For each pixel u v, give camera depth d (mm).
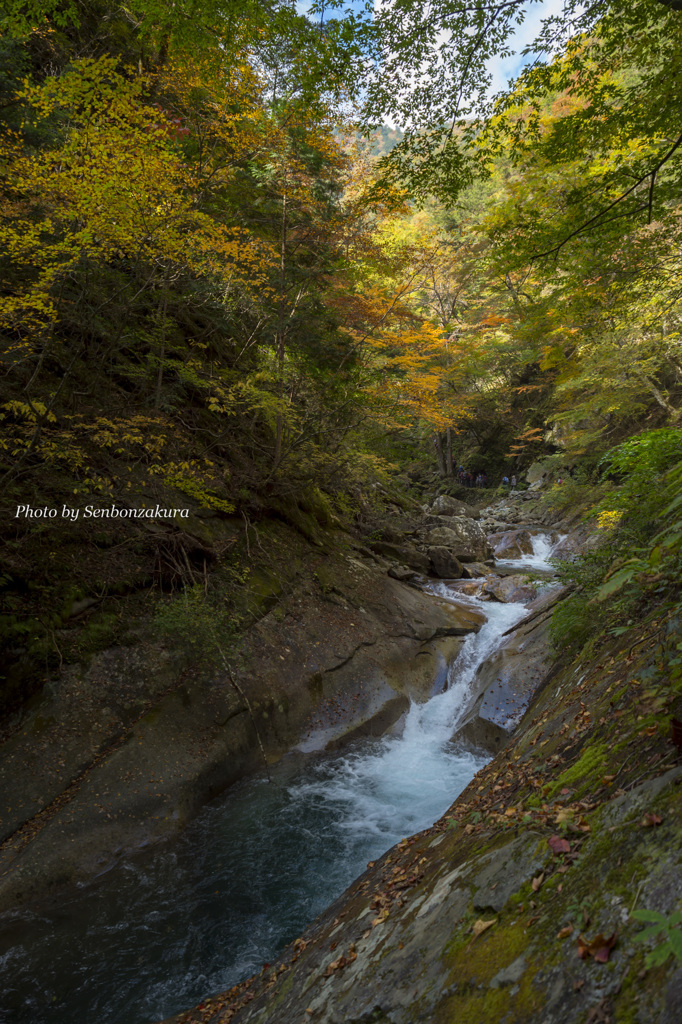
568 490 20781
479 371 23156
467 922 2141
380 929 2648
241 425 10359
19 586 6398
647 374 15172
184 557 7945
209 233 7559
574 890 1827
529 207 7559
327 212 9812
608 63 5750
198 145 9430
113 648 6707
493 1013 1621
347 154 9172
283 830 5789
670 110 5848
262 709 7191
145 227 6402
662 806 1872
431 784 6695
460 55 5258
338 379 10547
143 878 4992
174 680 6863
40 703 5902
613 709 3168
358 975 2340
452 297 25891
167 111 9141
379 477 13914
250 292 10031
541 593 11633
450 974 1922
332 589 9953
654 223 9273
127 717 6250
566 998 1477
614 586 2232
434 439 33219
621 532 5523
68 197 5785
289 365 10297
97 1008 3797
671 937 1189
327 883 5023
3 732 5625
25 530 6664
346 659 8617
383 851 5449
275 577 9211
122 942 4348
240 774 6574
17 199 6566
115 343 8312
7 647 5969
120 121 6172
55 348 7809
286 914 4676
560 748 3398
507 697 7414
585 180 7504
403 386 11617
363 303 10172
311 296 10562
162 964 4156
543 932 1762
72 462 7047
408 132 5922
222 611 7734
